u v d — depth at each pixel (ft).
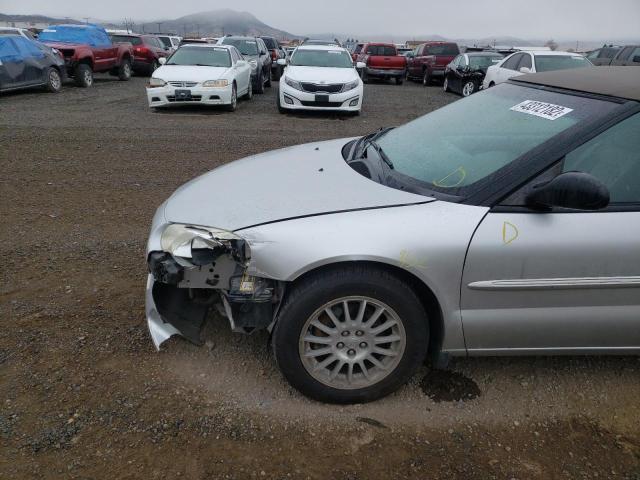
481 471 7.36
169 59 40.50
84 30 57.57
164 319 9.22
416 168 9.21
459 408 8.60
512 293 7.95
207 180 10.27
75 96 45.75
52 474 7.03
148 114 36.78
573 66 40.47
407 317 8.02
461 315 8.05
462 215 7.79
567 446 7.88
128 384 8.82
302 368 8.18
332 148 11.62
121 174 21.40
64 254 13.70
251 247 7.77
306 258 7.59
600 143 8.09
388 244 7.59
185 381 8.96
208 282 8.20
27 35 47.73
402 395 8.85
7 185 19.40
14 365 9.15
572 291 7.98
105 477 7.02
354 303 8.04
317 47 42.29
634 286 7.96
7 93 46.29
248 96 46.88
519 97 10.23
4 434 7.64
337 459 7.48
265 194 8.80
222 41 54.19
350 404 8.55
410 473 7.29
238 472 7.19
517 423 8.32
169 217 8.80
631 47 58.08
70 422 7.92
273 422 8.14
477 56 54.29
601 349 8.53
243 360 9.59
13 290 11.73
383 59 71.00
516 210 7.80
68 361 9.32
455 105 11.67
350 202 8.15
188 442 7.66
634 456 7.73
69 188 19.33
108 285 12.10
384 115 39.83
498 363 9.76
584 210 7.84
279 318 7.97
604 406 8.76
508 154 8.50
